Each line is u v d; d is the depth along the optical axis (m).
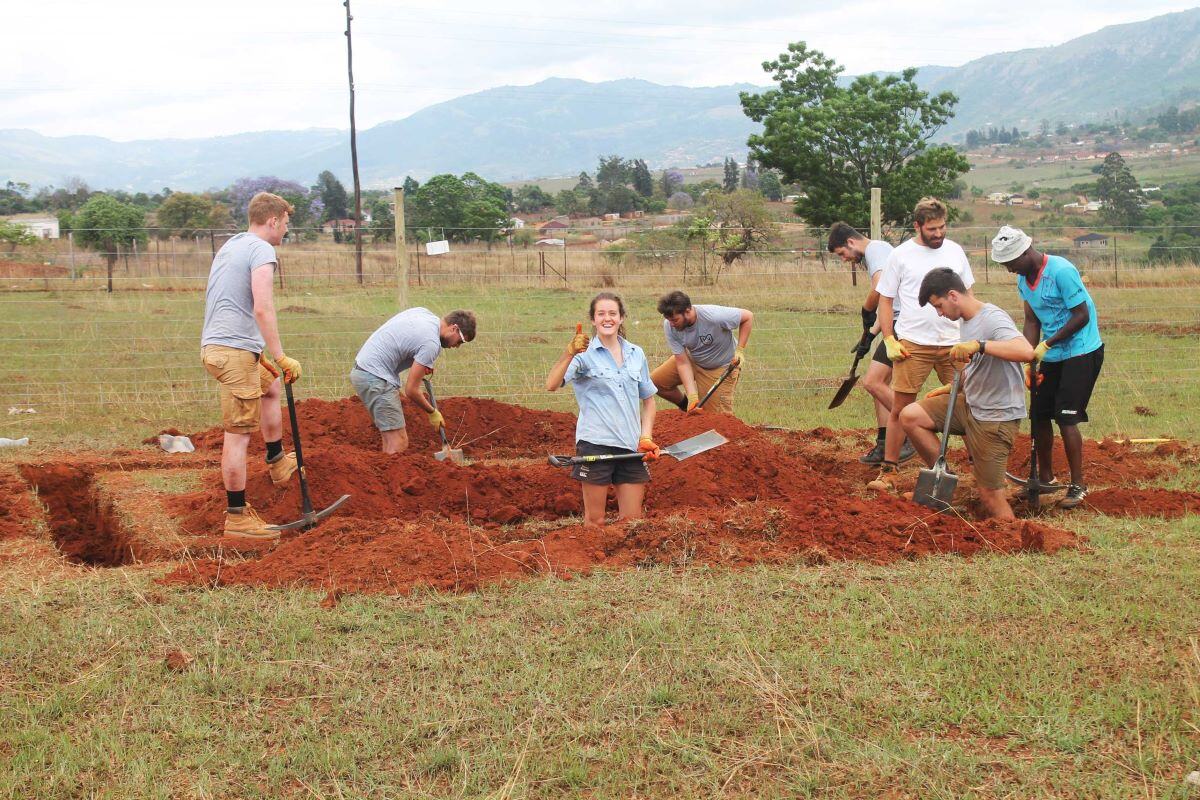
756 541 5.86
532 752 3.71
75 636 4.66
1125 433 9.23
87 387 11.76
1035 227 76.12
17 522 6.48
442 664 4.38
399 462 7.30
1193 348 14.05
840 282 20.17
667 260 27.03
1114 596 4.98
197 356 13.90
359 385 8.02
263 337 6.13
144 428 9.85
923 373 7.38
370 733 3.86
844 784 3.51
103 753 3.73
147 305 19.45
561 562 5.57
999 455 6.35
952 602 4.95
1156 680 4.14
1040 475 7.06
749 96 38.69
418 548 5.55
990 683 4.12
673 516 6.20
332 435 9.03
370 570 5.36
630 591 5.16
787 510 6.24
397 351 8.01
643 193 104.56
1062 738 3.71
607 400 6.18
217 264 6.18
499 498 7.16
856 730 3.82
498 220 47.25
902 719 3.91
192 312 18.59
